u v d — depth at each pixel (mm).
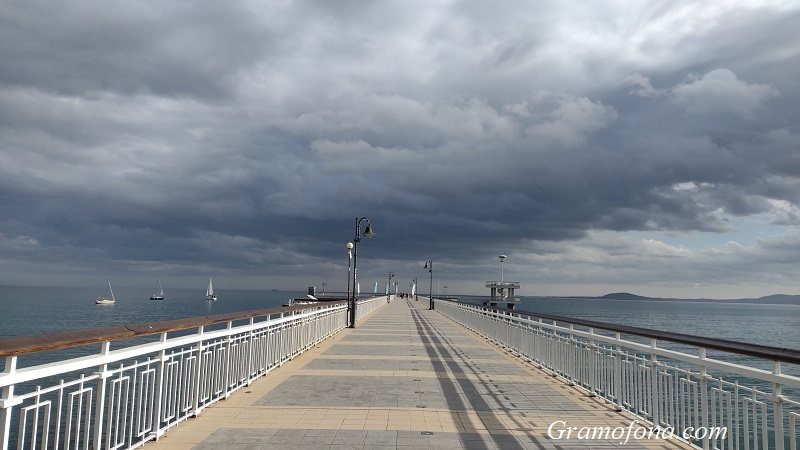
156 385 6004
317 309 16031
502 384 9719
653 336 6473
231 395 8398
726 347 4977
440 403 8039
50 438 9812
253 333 9703
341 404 7871
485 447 5875
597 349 8641
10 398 3727
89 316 68125
